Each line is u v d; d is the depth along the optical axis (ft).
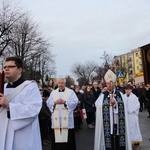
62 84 22.31
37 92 9.95
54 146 21.65
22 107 9.18
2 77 9.06
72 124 21.88
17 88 9.64
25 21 93.81
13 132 9.25
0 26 83.46
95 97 42.22
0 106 9.28
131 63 315.99
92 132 36.88
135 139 25.20
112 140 21.27
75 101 22.04
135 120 25.66
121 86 52.37
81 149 26.03
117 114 21.39
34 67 111.55
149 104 51.60
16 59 9.83
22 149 9.33
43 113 25.77
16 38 90.68
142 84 68.28
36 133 9.96
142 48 73.10
